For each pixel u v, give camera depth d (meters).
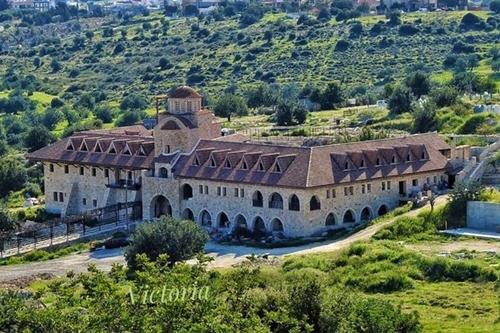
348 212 180.38
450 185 191.00
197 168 192.00
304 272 136.12
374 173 182.50
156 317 85.88
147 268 93.94
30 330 86.75
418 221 167.38
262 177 181.00
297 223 176.00
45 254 183.12
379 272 142.50
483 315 122.94
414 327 107.06
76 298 91.12
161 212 199.75
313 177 175.62
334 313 104.88
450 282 139.75
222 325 85.44
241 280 100.19
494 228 165.88
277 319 99.44
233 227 185.75
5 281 159.50
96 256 179.88
